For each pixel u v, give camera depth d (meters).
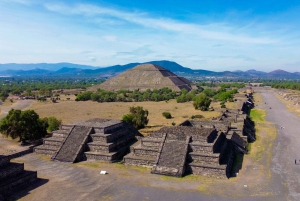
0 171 28.52
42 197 27.61
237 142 46.78
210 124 53.00
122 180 32.06
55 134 45.22
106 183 31.22
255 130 64.88
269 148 48.09
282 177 33.91
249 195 28.52
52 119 58.59
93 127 42.59
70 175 33.66
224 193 28.84
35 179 31.92
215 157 34.12
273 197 28.17
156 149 37.53
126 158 37.53
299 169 37.03
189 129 40.75
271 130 64.94
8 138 52.59
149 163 36.31
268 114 92.62
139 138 47.62
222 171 33.00
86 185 30.64
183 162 34.25
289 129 66.25
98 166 36.84
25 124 47.19
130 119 62.06
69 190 29.31
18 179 29.34
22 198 27.34
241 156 42.84
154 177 32.97
